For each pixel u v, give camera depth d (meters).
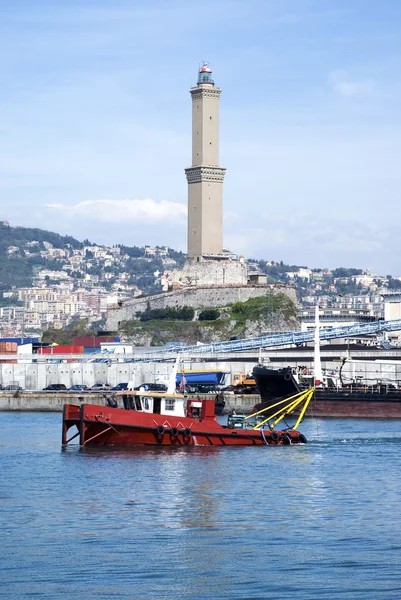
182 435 154.50
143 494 120.50
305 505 115.38
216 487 125.00
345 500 118.38
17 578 87.75
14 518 107.88
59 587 85.69
